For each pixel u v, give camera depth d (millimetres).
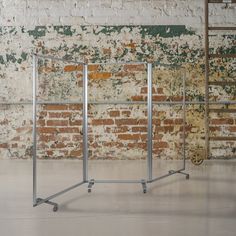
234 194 3535
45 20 5332
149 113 3773
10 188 3797
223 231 2551
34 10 5328
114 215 2910
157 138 5352
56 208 3023
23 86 5352
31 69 5336
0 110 5344
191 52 5320
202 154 5039
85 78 3924
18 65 5340
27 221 2775
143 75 5336
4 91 5348
